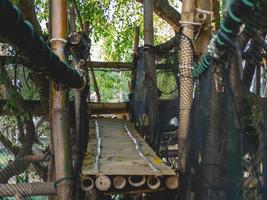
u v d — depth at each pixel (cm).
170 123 434
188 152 287
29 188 269
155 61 471
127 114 689
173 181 282
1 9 150
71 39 349
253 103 207
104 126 539
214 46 190
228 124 181
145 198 352
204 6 327
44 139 562
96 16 861
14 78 346
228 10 141
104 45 965
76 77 326
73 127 427
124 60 917
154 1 659
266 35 192
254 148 179
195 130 269
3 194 260
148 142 458
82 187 276
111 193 288
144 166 300
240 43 175
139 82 541
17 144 405
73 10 496
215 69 210
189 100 312
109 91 1190
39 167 390
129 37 906
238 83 162
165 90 457
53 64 244
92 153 358
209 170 221
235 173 164
